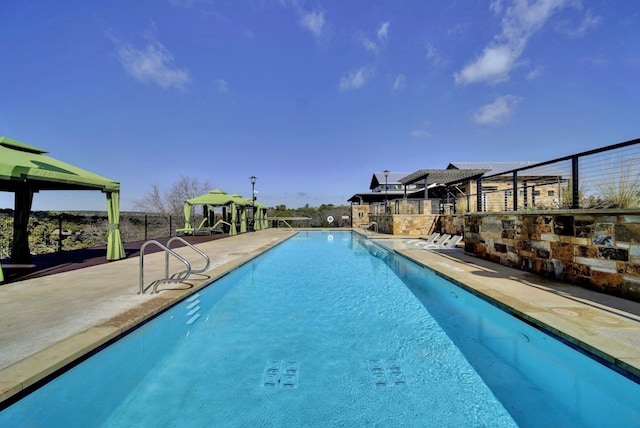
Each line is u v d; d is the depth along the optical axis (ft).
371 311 15.70
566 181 26.27
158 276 19.21
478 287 15.38
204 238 51.06
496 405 8.04
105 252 31.71
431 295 18.72
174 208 107.76
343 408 7.94
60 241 31.58
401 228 53.52
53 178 19.29
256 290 20.04
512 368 9.97
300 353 11.05
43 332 10.10
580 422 7.31
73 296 14.52
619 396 7.72
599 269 14.43
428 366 10.05
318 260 32.78
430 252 29.81
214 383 9.16
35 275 19.61
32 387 7.50
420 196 90.89
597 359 8.37
